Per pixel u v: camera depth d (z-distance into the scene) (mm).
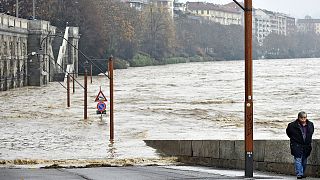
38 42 185250
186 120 88562
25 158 55562
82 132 76062
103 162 51938
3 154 58344
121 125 83000
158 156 54344
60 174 38719
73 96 139125
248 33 34781
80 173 39594
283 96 130000
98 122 86625
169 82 186875
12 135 73312
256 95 133000
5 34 162750
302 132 32375
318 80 185750
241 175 36625
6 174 39250
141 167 46094
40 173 40031
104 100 89125
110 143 65750
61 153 58969
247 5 34750
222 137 68562
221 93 141500
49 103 120562
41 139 69688
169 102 119312
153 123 84938
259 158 38625
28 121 88938
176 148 52344
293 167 36062
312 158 33469
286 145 36625
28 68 183000
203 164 46188
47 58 191000
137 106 110938
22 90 162000
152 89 158125
